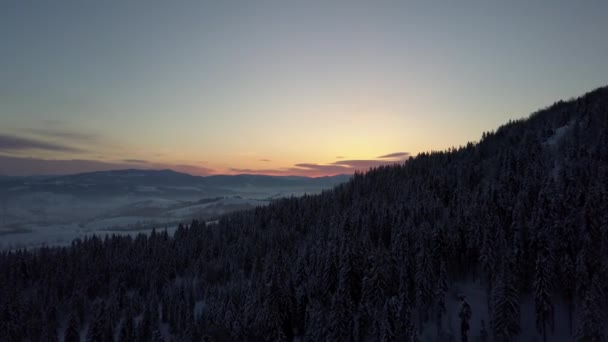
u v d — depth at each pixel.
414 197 120.81
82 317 111.25
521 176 106.12
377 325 70.38
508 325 66.56
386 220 105.25
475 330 73.50
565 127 133.75
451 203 104.62
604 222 71.88
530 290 76.25
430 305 76.69
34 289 130.00
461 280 87.25
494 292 69.12
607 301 65.50
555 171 104.56
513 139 142.75
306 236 131.25
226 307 92.94
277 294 80.88
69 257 147.38
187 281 132.50
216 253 148.88
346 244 87.69
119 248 161.75
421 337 74.69
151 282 128.12
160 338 82.69
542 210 81.25
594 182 85.94
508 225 87.88
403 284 77.25
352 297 82.12
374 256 81.00
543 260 68.56
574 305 70.44
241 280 115.06
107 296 126.38
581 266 66.88
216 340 81.75
